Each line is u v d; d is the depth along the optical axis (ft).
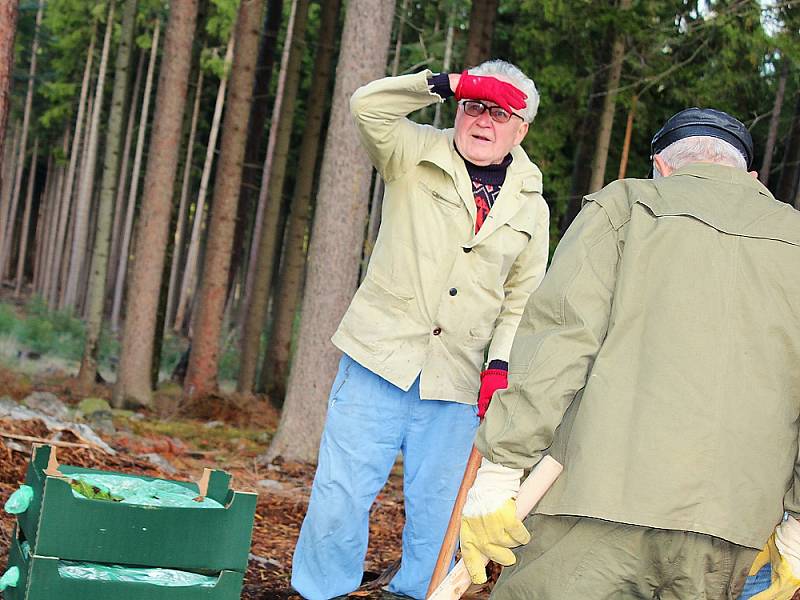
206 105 86.22
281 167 52.90
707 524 6.67
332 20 52.39
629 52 38.45
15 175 110.52
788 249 7.15
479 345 12.09
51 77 97.04
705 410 6.81
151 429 35.45
